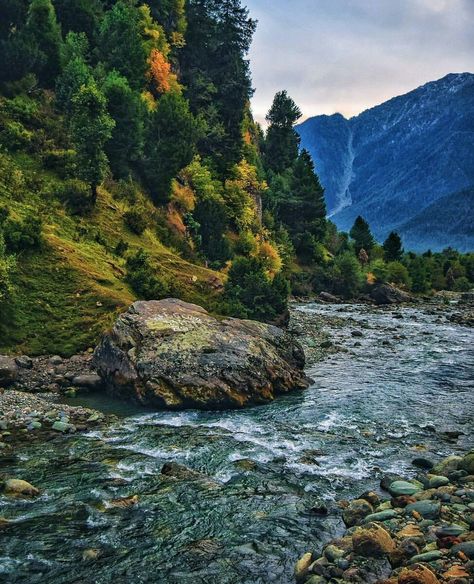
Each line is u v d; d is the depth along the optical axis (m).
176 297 41.66
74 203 48.91
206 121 91.81
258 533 13.50
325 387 29.72
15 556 12.30
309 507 14.95
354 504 14.57
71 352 31.36
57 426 21.56
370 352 40.25
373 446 20.17
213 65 105.94
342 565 11.41
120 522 13.98
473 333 50.94
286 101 131.38
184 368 26.19
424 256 143.75
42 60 66.81
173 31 97.50
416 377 32.22
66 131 59.38
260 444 20.27
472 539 11.81
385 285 89.81
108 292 36.31
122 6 81.50
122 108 61.09
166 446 19.89
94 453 19.02
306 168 117.12
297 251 108.56
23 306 33.12
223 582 11.36
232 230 86.31
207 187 76.75
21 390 26.86
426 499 14.62
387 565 11.41
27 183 47.25
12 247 36.19
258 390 26.55
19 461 18.09
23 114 57.19
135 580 11.41
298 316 58.72
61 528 13.60
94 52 76.25
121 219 52.19
